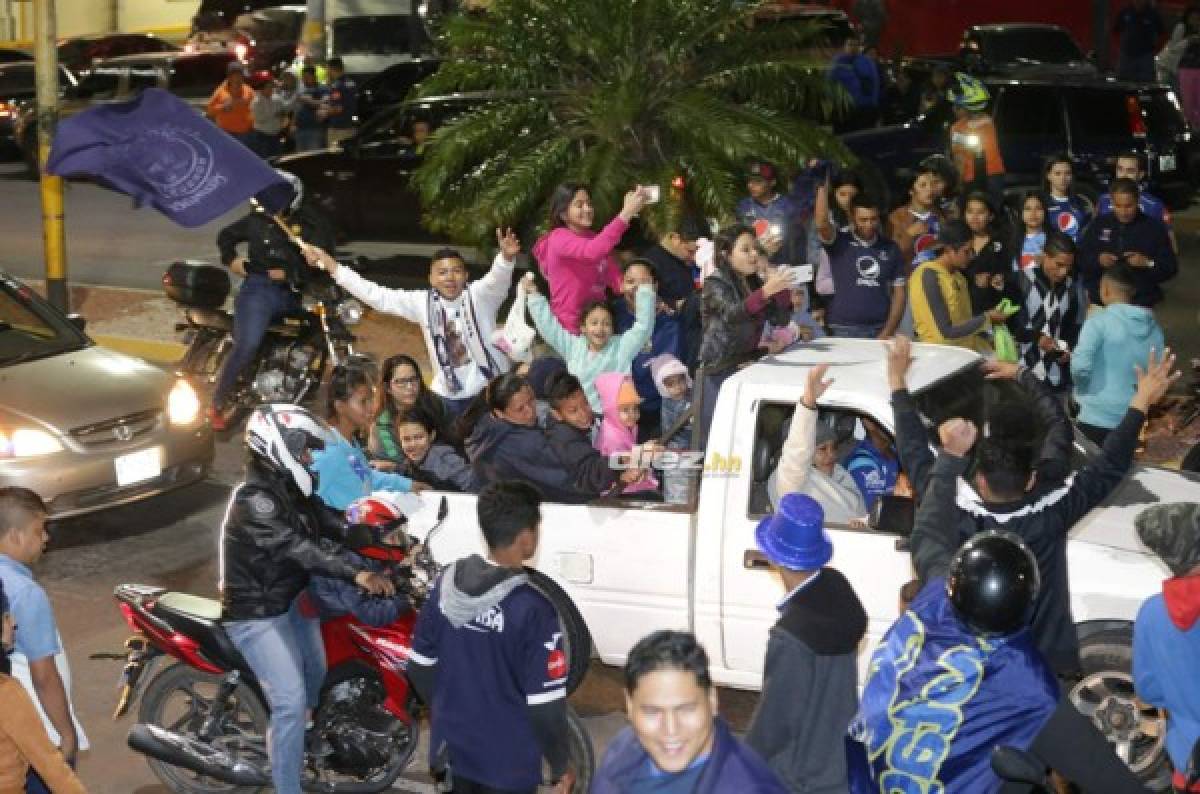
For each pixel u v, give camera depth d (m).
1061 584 7.23
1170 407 14.91
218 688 8.81
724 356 10.34
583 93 17.22
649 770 5.00
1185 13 30.44
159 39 42.81
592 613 9.27
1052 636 7.25
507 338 11.85
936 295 12.68
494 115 17.22
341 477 7.98
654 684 4.76
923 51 32.53
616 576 9.19
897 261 13.61
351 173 22.62
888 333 13.62
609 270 12.41
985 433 8.44
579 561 9.23
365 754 8.38
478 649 6.66
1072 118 23.39
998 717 5.59
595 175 16.31
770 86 17.06
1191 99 29.33
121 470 12.77
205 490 14.36
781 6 22.05
